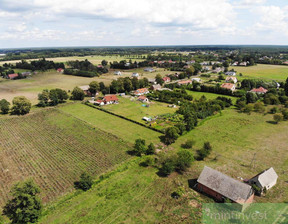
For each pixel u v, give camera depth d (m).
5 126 81.25
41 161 56.78
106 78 186.75
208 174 43.84
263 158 56.09
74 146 64.81
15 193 36.50
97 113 96.62
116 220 36.25
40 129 78.38
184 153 51.81
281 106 101.56
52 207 39.59
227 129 75.75
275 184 45.81
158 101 116.56
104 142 67.06
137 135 72.06
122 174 49.97
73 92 119.38
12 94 132.38
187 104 100.12
